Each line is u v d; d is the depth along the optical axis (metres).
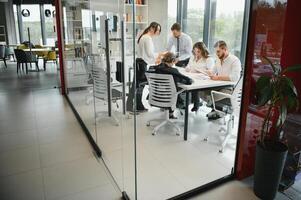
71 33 4.25
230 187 2.25
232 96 2.88
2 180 2.32
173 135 3.33
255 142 2.30
